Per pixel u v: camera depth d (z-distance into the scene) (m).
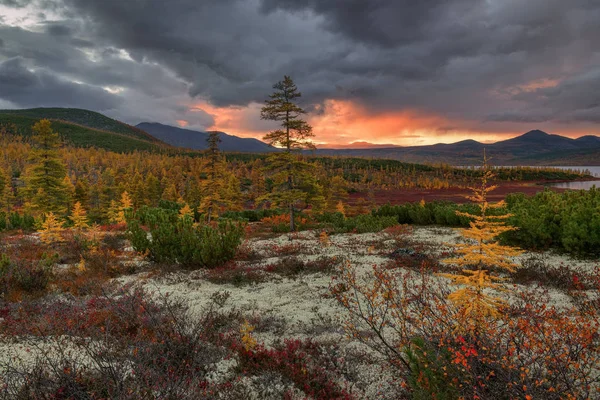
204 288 9.41
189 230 13.48
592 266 8.98
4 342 5.30
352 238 17.22
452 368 3.45
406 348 4.19
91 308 6.80
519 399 2.87
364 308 7.17
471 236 5.55
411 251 12.27
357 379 4.72
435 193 101.94
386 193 103.44
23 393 3.70
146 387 3.71
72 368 4.12
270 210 35.41
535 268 9.15
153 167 122.00
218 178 39.88
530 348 3.24
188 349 4.92
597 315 5.12
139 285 9.40
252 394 4.32
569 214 11.29
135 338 5.11
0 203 57.31
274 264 11.84
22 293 8.15
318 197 31.80
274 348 5.61
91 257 12.98
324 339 5.91
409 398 4.18
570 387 2.96
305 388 4.44
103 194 57.16
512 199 17.41
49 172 40.41
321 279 9.90
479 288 5.28
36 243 16.48
